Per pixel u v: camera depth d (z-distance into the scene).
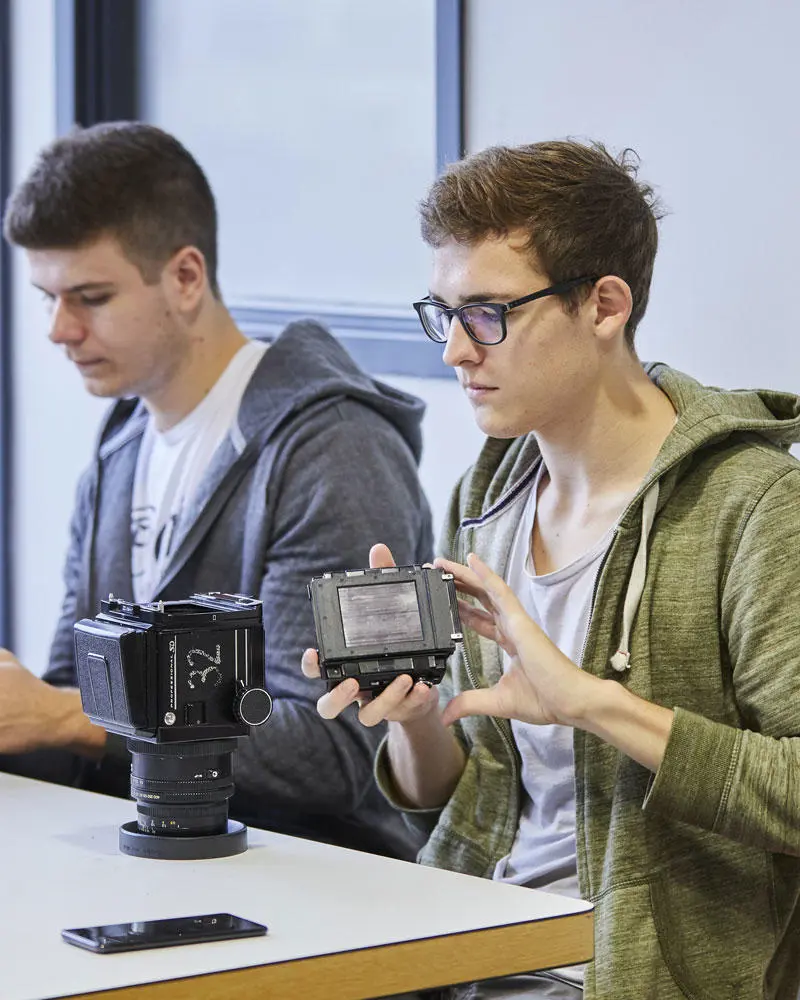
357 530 2.22
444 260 1.69
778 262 2.42
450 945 1.29
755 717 1.63
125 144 2.37
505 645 1.67
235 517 2.31
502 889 1.43
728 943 1.65
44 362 4.25
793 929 1.75
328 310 3.42
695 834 1.65
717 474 1.68
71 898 1.39
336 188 3.41
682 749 1.54
